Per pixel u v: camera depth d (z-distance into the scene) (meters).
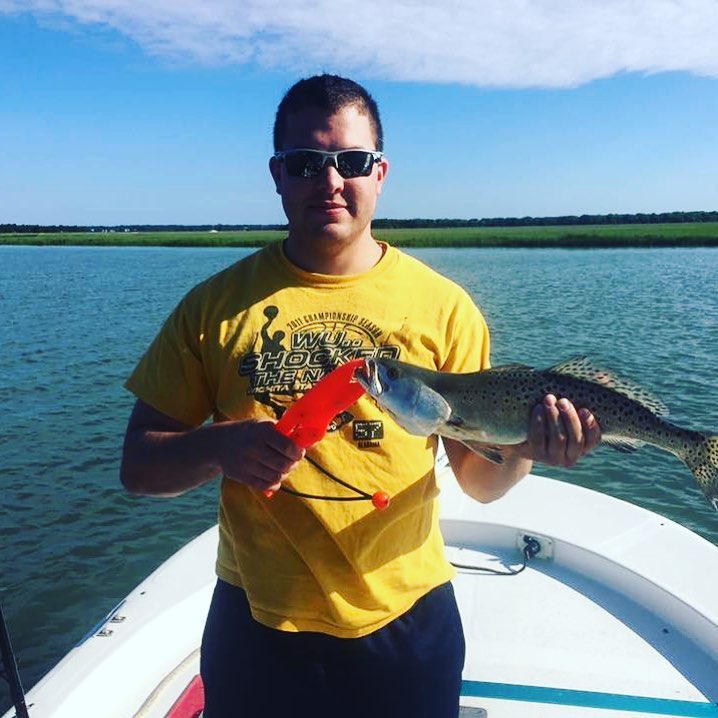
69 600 2.90
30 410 5.29
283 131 1.00
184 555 1.80
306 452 0.96
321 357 0.99
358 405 0.97
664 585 1.56
